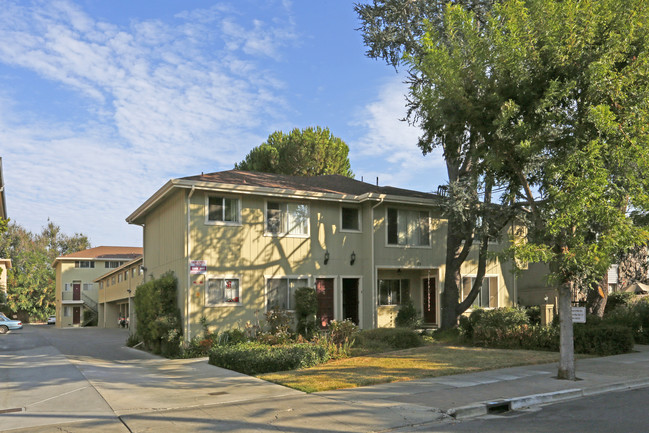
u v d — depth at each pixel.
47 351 21.44
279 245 20.67
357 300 22.52
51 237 83.50
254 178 22.19
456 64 11.90
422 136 17.34
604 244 10.91
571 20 11.19
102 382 12.66
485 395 10.02
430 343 19.06
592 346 15.90
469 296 21.52
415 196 23.84
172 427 8.27
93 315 56.06
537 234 12.13
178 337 18.39
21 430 8.37
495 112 11.88
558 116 11.53
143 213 23.39
